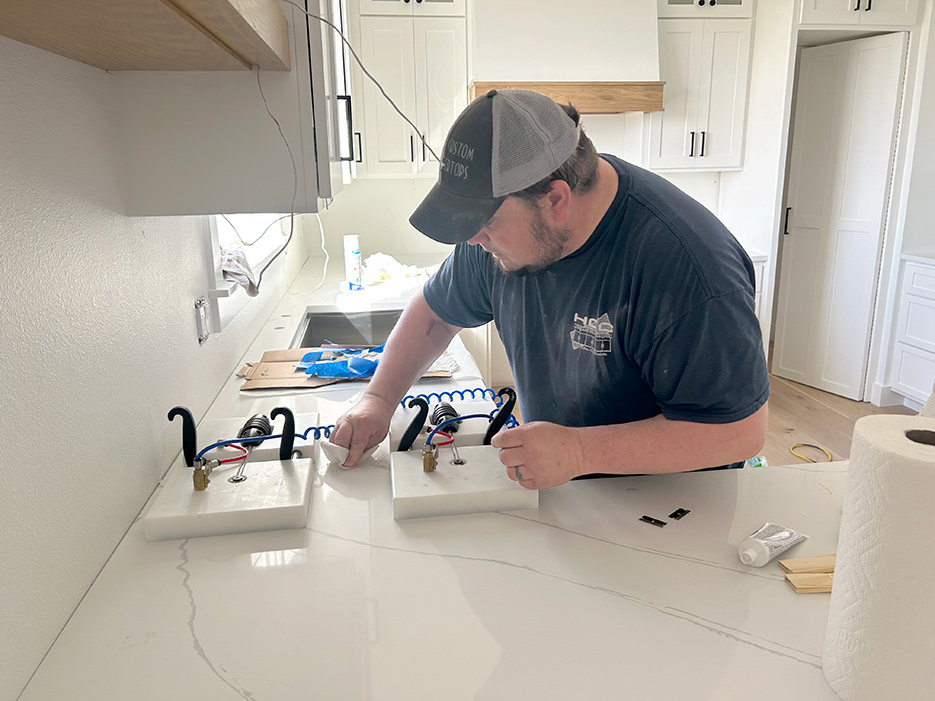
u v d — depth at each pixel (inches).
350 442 44.7
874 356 147.3
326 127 40.6
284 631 28.7
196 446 43.0
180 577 32.7
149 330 43.4
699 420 38.4
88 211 35.2
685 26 143.3
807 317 158.6
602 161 41.4
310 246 152.0
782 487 41.2
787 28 136.1
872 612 23.2
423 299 52.7
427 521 37.6
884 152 137.2
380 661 27.0
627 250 39.4
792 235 160.1
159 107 39.5
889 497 22.1
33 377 28.5
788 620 29.3
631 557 33.9
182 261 51.0
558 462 37.2
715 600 30.6
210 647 27.9
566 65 133.8
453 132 34.0
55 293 31.0
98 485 34.4
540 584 31.7
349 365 65.1
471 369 67.2
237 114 40.0
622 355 42.6
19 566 26.5
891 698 23.6
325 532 36.5
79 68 34.8
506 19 131.2
